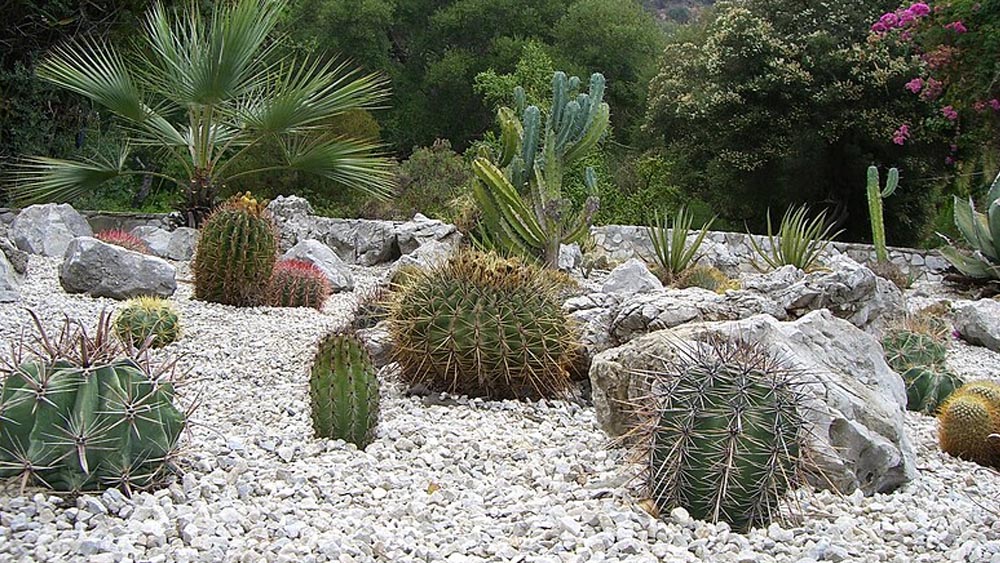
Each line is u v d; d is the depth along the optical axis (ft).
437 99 95.14
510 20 95.55
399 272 23.26
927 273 43.57
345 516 10.97
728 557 10.11
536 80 80.02
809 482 12.61
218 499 11.10
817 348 14.94
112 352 11.21
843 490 12.67
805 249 35.06
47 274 29.96
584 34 95.40
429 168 57.26
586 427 15.60
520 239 29.32
